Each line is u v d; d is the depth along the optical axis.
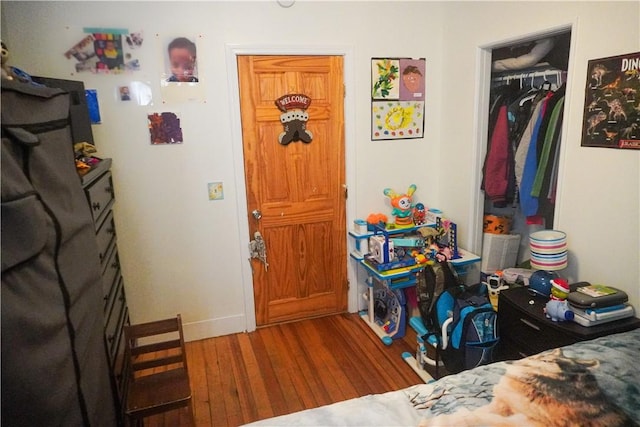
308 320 3.10
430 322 2.38
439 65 2.98
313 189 2.89
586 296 1.80
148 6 2.35
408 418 1.25
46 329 1.04
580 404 1.25
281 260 2.94
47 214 1.11
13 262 0.96
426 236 2.80
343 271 3.11
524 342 1.97
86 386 1.27
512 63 2.56
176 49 2.42
